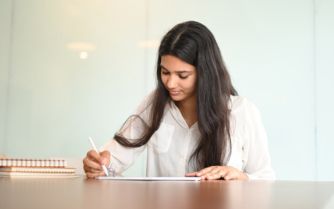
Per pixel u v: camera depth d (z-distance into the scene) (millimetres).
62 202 552
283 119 3053
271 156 3041
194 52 1572
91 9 3252
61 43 3266
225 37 3143
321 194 817
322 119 3029
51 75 3262
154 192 761
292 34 3090
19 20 3311
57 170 1392
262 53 3102
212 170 1403
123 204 538
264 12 3117
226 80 1658
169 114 1746
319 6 3078
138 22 3215
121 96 3199
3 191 722
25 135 3250
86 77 3232
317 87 3045
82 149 3205
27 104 3266
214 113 1617
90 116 3213
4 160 1321
